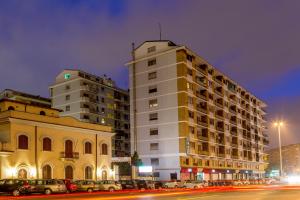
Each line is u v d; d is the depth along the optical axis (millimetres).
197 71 74688
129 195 34969
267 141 118625
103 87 95812
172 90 69312
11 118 44250
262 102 116188
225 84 89625
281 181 85750
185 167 67750
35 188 38500
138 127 72125
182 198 29062
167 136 68625
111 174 57312
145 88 72500
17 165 44375
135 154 67188
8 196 35344
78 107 88562
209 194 35156
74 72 91000
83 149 53219
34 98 90188
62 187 40531
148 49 73750
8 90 88188
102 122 93250
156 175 68562
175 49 69625
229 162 87375
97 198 29891
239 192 38500
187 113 68438
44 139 48156
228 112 89500
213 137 79750
